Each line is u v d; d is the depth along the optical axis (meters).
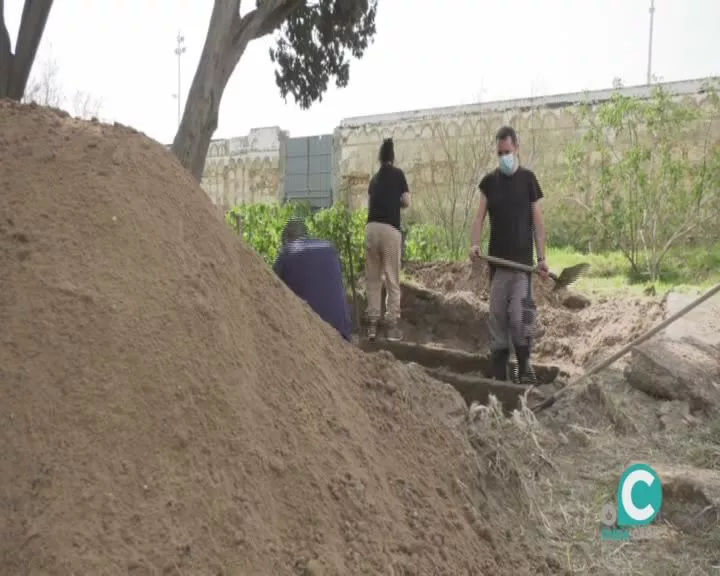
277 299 3.13
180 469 2.14
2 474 2.03
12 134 2.87
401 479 2.82
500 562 2.84
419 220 12.99
